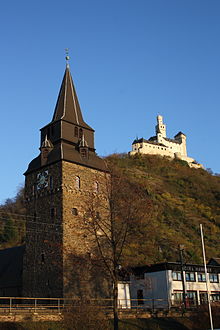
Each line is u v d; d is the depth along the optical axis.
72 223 49.16
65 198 49.59
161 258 78.69
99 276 47.88
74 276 46.91
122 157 161.00
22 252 60.47
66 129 54.19
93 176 53.44
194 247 94.31
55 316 37.69
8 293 54.91
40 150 55.25
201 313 45.00
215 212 130.00
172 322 44.91
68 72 60.16
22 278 51.47
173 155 187.75
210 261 75.75
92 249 48.53
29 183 55.06
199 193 145.62
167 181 150.38
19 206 108.12
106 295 49.44
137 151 177.25
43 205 51.81
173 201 127.94
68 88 58.50
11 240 94.56
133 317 43.69
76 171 51.88
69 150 52.75
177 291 57.66
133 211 37.31
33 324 35.19
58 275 46.59
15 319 35.56
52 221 49.88
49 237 49.62
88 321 33.78
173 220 112.31
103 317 36.78
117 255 36.59
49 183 51.88
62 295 45.28
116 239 36.34
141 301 58.44
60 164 50.94
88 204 42.12
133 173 142.62
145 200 39.09
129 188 39.38
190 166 180.12
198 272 62.16
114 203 37.91
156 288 57.81
